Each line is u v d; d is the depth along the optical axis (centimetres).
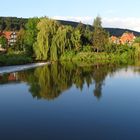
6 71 5628
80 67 6788
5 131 1972
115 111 2500
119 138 1831
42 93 3384
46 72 5628
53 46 7944
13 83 4175
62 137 1856
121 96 3200
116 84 4119
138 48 10419
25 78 4716
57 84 4088
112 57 9681
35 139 1819
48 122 2180
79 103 2834
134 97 3138
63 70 6066
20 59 6875
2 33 14375
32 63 7244
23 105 2770
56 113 2447
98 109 2584
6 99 3064
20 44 9675
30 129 2014
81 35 9881
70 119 2258
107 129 2003
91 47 9919
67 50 8419
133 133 1919
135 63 8100
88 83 4203
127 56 10031
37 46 7881
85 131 1966
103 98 3094
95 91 3531
